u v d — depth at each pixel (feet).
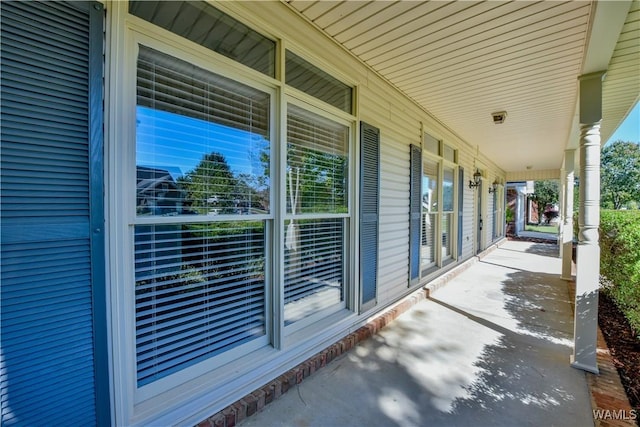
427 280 15.81
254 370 6.87
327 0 6.94
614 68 9.11
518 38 8.31
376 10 7.26
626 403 6.70
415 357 8.79
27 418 4.05
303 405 6.69
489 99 13.16
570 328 10.92
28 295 4.02
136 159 5.14
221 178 6.50
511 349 9.29
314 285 9.16
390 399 6.90
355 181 10.10
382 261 11.78
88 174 4.48
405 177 13.32
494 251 30.96
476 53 9.23
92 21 4.47
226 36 6.30
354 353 9.02
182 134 5.82
